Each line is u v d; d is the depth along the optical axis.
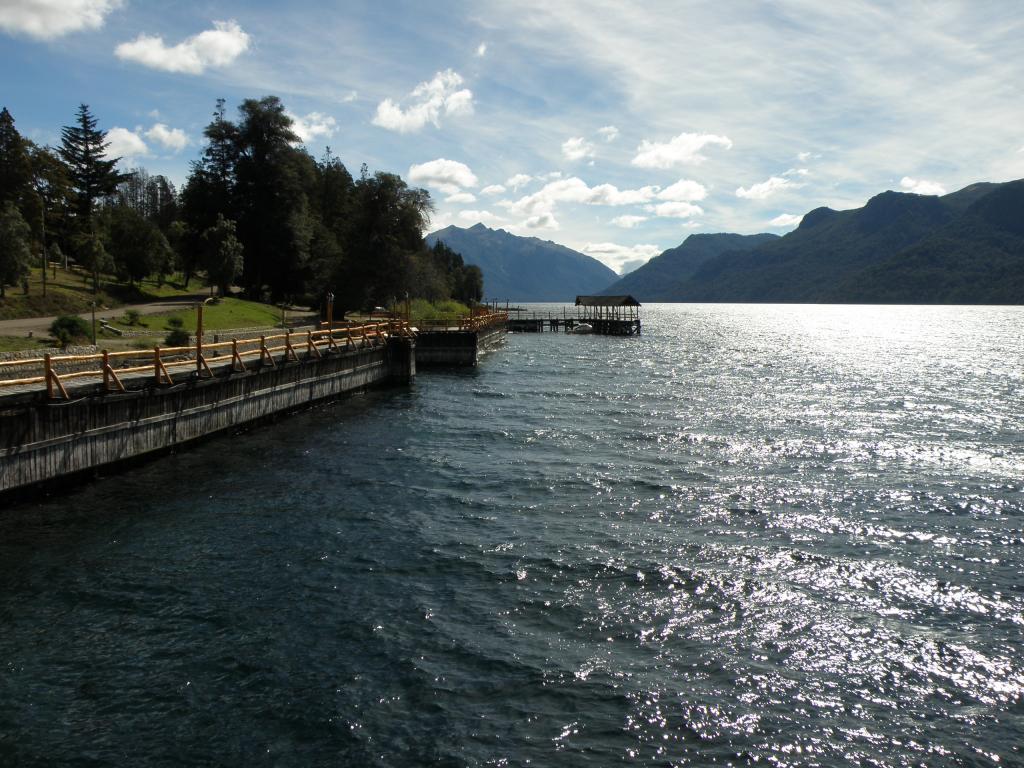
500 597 16.45
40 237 73.31
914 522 22.25
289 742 11.22
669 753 11.17
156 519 21.02
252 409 33.97
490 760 10.90
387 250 88.25
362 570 17.83
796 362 78.12
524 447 32.28
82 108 92.00
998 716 12.33
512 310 186.50
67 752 10.82
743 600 16.55
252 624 14.89
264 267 88.12
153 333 48.81
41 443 21.42
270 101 87.88
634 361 76.69
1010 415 42.75
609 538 20.41
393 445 32.09
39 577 16.78
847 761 11.11
